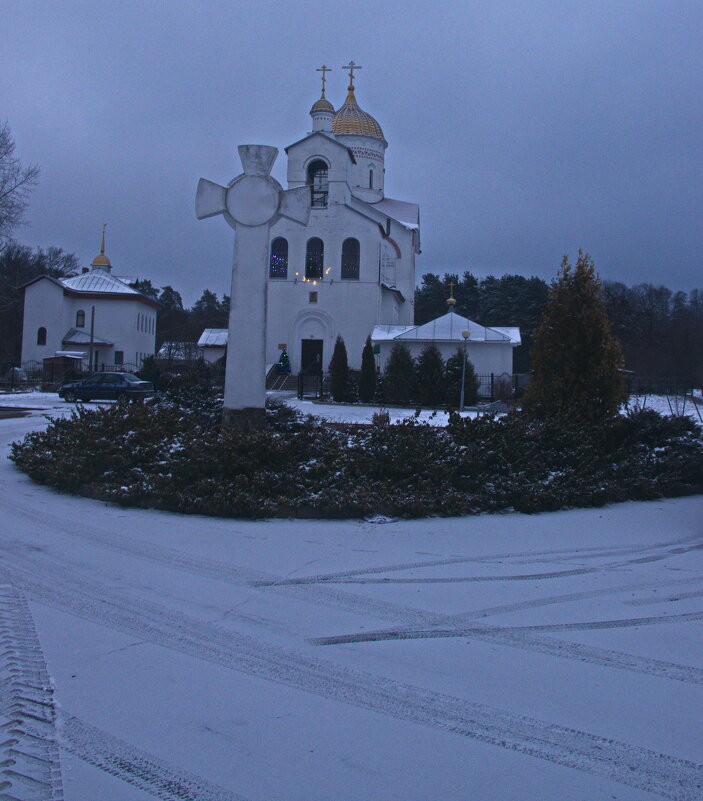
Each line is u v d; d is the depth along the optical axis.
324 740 4.12
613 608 6.57
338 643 5.63
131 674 4.98
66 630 5.79
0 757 3.92
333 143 49.22
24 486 12.30
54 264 92.31
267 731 4.22
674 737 4.19
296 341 49.09
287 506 10.36
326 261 49.16
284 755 3.96
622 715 4.45
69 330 60.56
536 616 6.33
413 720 4.37
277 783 3.70
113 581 7.16
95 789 3.64
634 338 79.75
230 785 3.68
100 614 6.20
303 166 49.56
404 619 6.21
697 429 14.34
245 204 13.24
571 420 13.72
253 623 6.06
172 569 7.64
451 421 12.71
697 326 79.69
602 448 13.50
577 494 11.59
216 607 6.46
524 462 12.00
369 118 58.62
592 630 5.98
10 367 57.47
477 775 3.78
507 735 4.20
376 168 58.72
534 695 4.73
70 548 8.39
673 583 7.42
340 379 37.25
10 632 5.69
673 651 5.52
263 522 10.11
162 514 10.45
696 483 13.35
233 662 5.23
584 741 4.14
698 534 9.82
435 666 5.20
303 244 49.28
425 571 7.79
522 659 5.34
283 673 5.05
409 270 55.97
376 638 5.75
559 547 9.01
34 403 34.38
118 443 11.87
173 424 13.52
